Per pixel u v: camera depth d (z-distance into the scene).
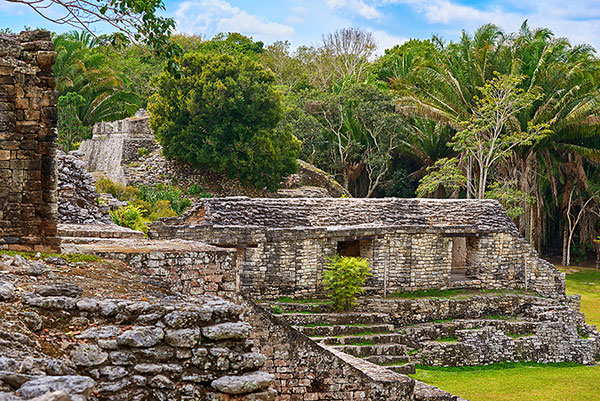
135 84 54.25
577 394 19.77
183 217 22.88
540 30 50.34
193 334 6.68
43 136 10.24
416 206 26.33
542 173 47.72
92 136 43.38
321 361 10.75
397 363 20.67
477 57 47.59
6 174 10.08
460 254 30.02
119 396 6.29
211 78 39.81
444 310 24.45
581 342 24.80
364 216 24.83
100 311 6.86
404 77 59.31
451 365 22.39
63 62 44.66
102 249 10.85
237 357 6.79
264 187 41.78
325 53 69.44
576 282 41.00
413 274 25.20
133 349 6.52
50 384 5.06
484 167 41.75
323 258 23.31
